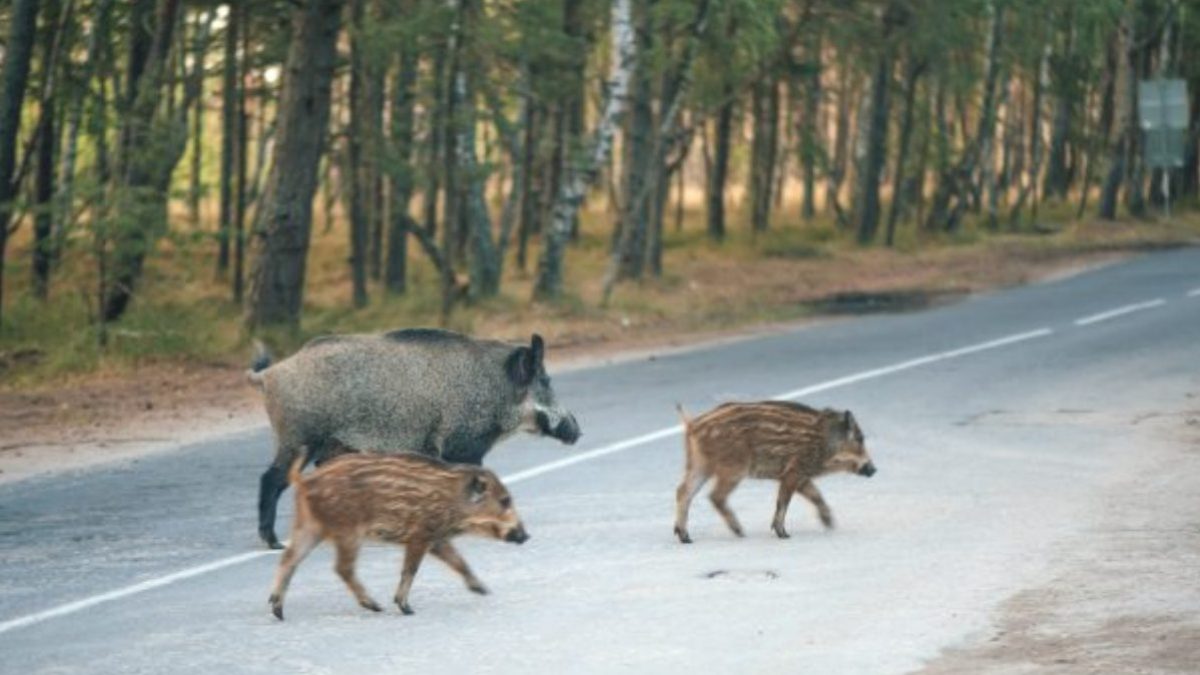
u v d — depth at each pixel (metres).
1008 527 14.83
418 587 13.22
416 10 34.97
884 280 44.09
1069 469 17.77
